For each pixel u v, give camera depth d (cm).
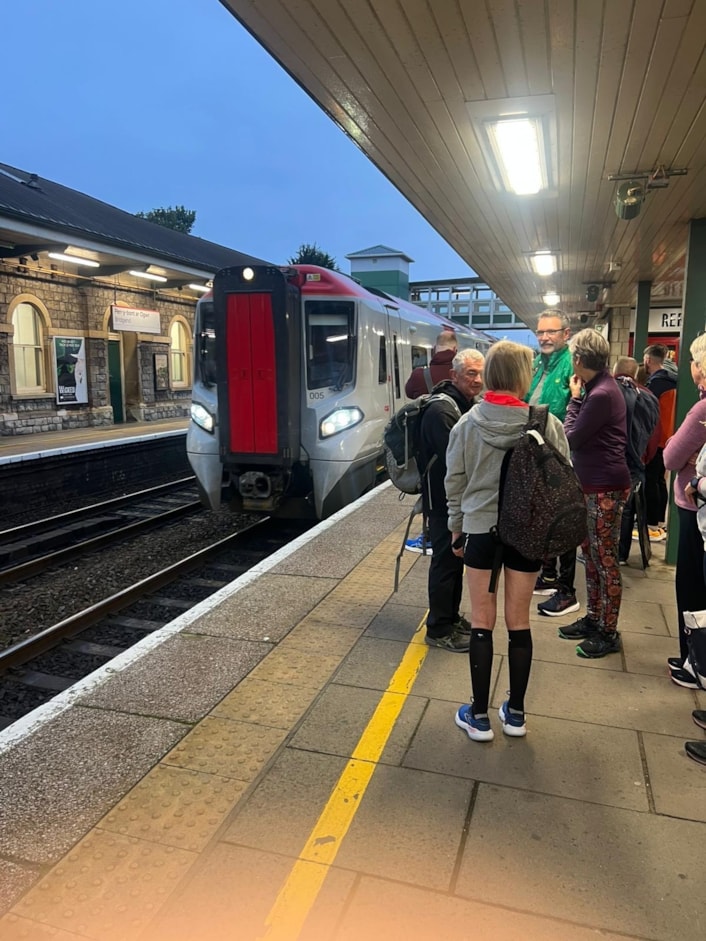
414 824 229
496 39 296
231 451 751
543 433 271
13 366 1411
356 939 183
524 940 182
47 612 600
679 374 516
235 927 186
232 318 727
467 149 432
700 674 286
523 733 283
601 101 353
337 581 480
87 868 207
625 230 629
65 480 1107
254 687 325
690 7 264
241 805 238
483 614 283
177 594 635
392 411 901
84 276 1584
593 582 375
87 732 284
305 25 288
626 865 210
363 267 3669
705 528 270
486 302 3962
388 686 327
